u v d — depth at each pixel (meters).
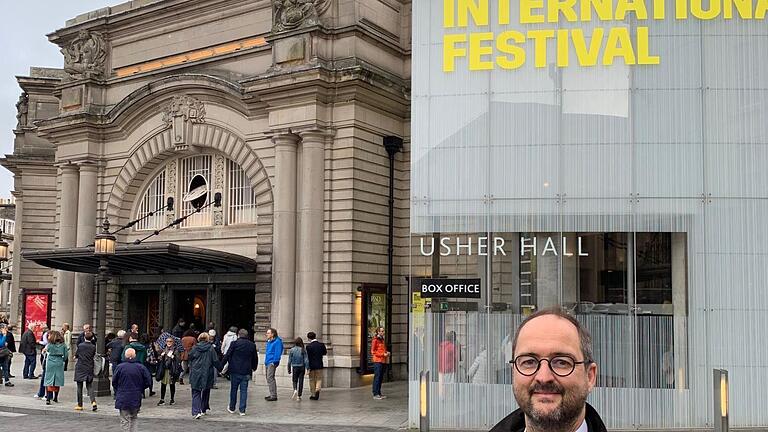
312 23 26.86
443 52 18.14
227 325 30.55
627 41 17.44
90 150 33.62
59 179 35.06
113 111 32.84
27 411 20.66
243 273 29.11
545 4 17.78
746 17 17.34
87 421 18.86
